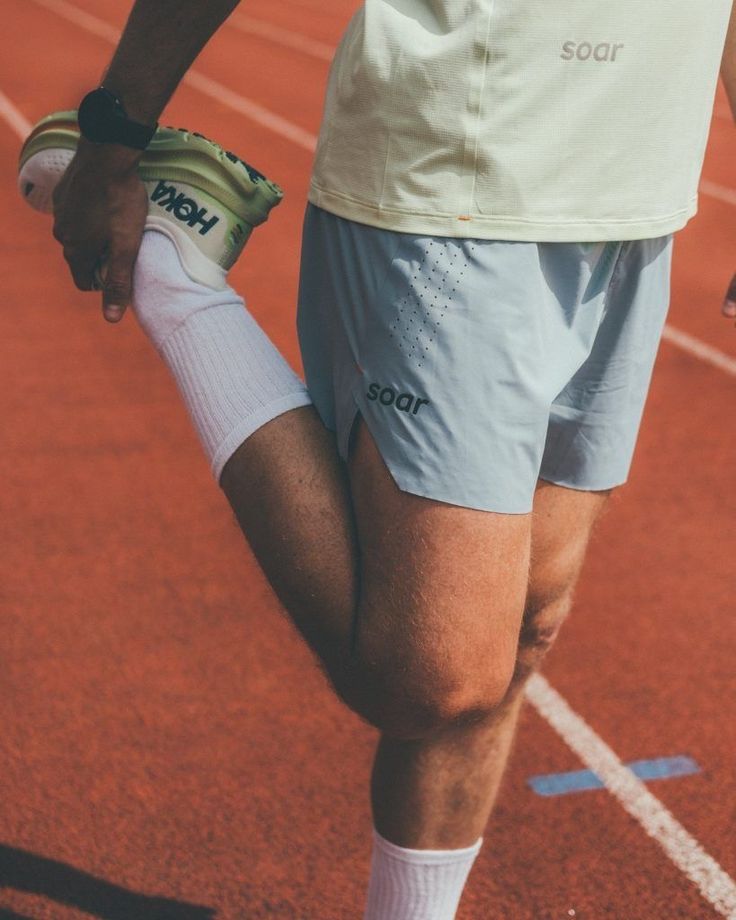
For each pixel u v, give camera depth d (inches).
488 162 55.0
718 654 128.0
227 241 63.6
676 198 60.6
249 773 104.1
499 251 55.6
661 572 145.5
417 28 55.7
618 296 63.4
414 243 56.1
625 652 127.0
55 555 141.7
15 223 299.6
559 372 58.3
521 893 91.8
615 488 72.2
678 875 94.9
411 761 69.1
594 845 97.7
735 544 154.3
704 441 189.9
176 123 452.8
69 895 88.4
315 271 62.6
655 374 221.3
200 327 62.1
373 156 57.0
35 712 111.2
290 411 60.4
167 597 133.2
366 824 98.4
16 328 225.9
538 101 55.0
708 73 60.5
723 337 244.5
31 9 761.6
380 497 57.3
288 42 678.5
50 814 97.4
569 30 54.7
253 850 94.7
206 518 153.2
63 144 65.7
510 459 56.1
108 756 105.4
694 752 110.8
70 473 164.9
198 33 58.4
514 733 72.6
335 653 59.6
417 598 56.2
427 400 55.6
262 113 478.9
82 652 121.5
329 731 110.6
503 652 57.9
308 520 58.7
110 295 63.4
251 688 116.8
